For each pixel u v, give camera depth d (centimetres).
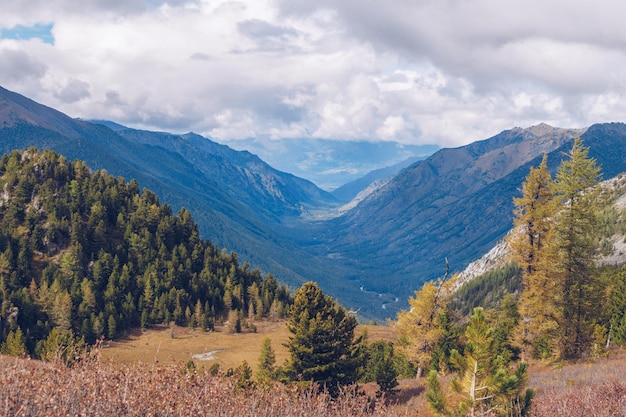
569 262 3778
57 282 10844
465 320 4706
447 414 1390
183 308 12156
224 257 15425
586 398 1530
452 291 4588
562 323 3800
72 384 859
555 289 3825
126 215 14900
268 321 12662
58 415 737
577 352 3909
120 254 13188
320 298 3353
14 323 9688
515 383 1327
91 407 796
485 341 1376
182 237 15475
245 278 14788
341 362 3117
